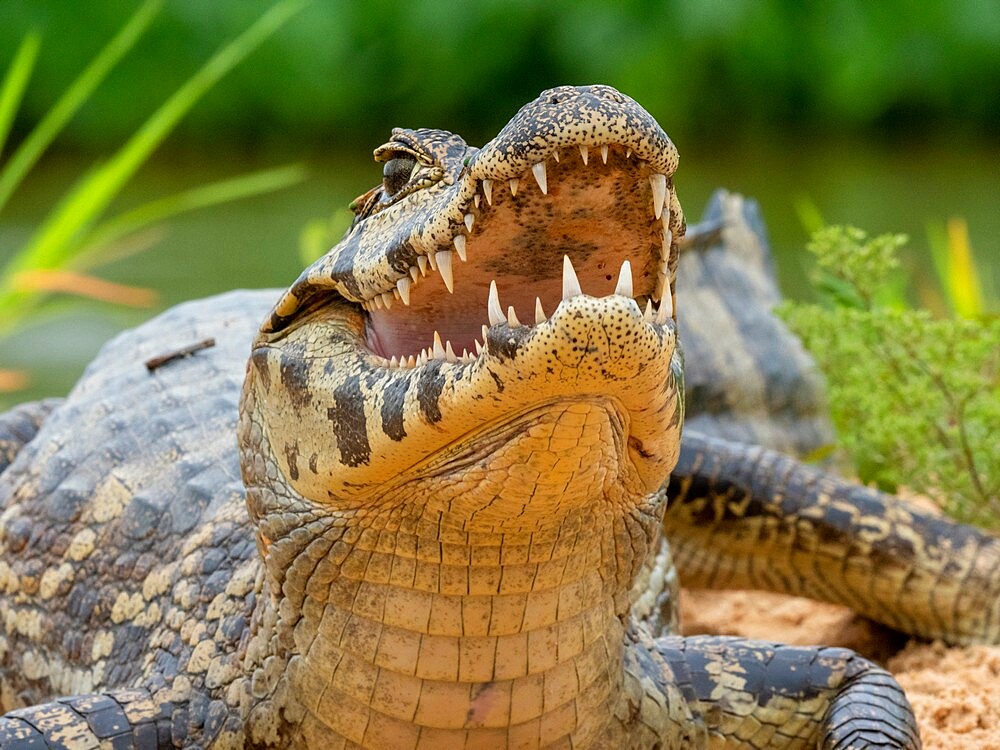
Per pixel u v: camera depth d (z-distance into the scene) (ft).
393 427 17.84
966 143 161.58
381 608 19.40
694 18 157.07
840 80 160.25
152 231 102.47
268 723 21.17
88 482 28.68
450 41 159.63
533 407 16.58
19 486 30.50
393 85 161.99
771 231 102.78
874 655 34.47
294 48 154.10
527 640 19.47
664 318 16.47
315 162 148.66
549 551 18.70
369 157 152.35
